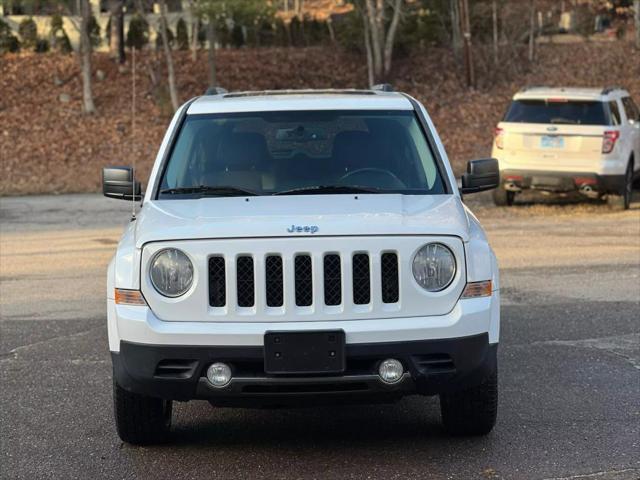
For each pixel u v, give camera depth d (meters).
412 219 4.97
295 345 4.68
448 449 5.24
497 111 31.17
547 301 9.04
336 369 4.68
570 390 6.30
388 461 5.07
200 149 6.01
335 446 5.36
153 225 5.02
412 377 4.76
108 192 5.96
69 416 5.96
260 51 37.16
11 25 38.09
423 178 5.81
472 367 4.83
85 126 29.20
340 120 6.18
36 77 33.00
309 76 34.50
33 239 13.91
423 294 4.80
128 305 4.87
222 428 5.76
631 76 34.47
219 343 4.70
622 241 12.38
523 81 33.97
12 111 30.33
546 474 4.80
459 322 4.76
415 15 37.00
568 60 35.91
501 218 14.86
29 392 6.48
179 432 5.69
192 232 4.79
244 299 4.79
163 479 4.85
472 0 36.00
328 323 4.73
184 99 31.77
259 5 29.02
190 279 4.81
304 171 5.84
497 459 5.05
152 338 4.75
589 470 4.84
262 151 5.97
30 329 8.36
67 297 9.70
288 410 6.11
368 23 34.94
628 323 8.13
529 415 5.80
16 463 5.12
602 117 14.86
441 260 4.85
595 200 16.97
